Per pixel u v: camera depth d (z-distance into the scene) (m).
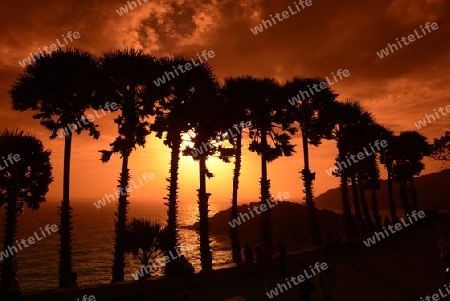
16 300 11.84
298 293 14.27
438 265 19.00
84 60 18.14
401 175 44.03
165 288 14.96
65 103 17.75
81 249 68.50
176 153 20.09
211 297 13.90
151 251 18.75
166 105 20.53
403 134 45.78
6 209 17.36
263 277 17.55
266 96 25.81
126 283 14.11
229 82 25.98
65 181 17.52
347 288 14.40
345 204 30.83
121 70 19.22
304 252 22.41
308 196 28.05
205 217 20.89
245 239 66.19
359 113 33.78
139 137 19.62
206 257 20.25
